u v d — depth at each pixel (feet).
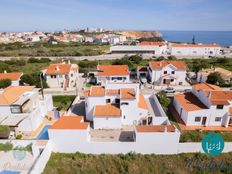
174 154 100.53
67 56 390.21
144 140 98.12
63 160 95.14
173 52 404.57
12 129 110.52
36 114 122.31
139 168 93.86
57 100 168.14
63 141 99.09
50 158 96.32
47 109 142.10
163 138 97.81
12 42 625.00
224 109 121.29
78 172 90.63
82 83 216.54
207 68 237.04
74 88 199.41
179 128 121.29
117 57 369.30
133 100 121.19
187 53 404.77
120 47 420.36
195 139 106.11
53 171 88.84
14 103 118.73
